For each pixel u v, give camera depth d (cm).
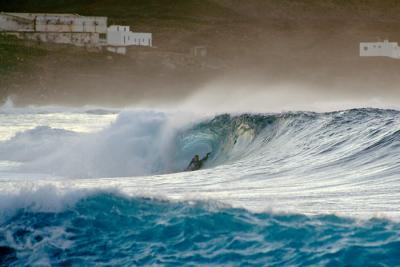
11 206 5047
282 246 4269
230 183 7162
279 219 4638
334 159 8006
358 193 5894
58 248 4638
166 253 4416
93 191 5181
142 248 4528
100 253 4541
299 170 7738
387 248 4016
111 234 4747
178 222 4722
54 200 5069
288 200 5662
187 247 4450
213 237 4516
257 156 9431
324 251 4106
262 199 5762
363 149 8112
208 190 6569
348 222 4472
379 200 5472
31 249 4644
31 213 5003
